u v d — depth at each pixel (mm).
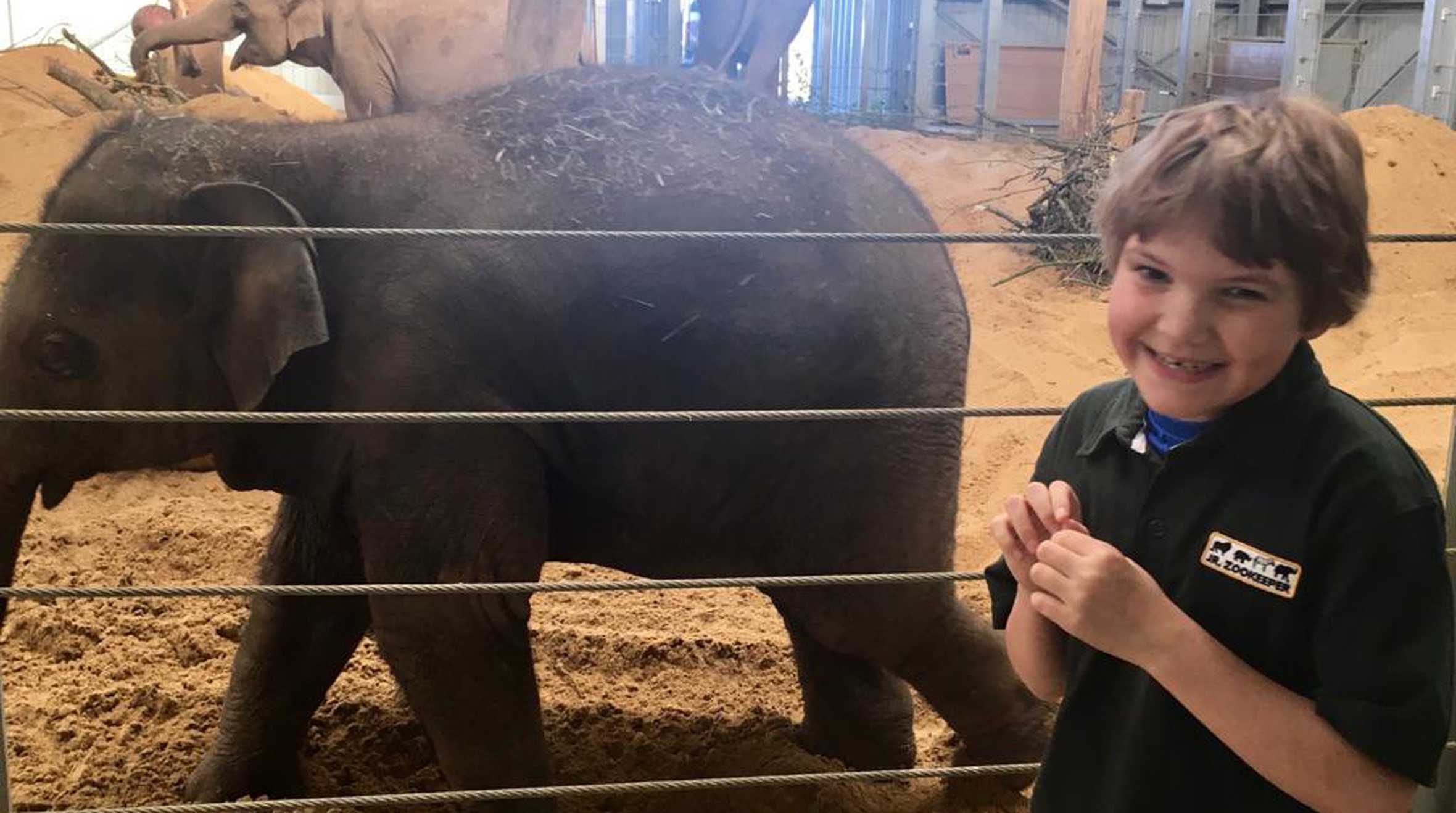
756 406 3355
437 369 3191
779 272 3328
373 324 3217
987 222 11078
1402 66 19156
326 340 3072
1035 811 1948
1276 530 1625
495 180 3350
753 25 10891
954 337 3521
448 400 3199
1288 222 1480
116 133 3416
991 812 3750
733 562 3600
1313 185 1478
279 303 3076
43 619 4812
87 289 3240
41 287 3240
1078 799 1876
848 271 3371
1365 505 1563
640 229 3314
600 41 16312
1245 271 1519
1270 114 1537
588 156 3406
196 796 3773
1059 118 15773
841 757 4062
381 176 3344
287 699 3830
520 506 3299
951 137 14945
